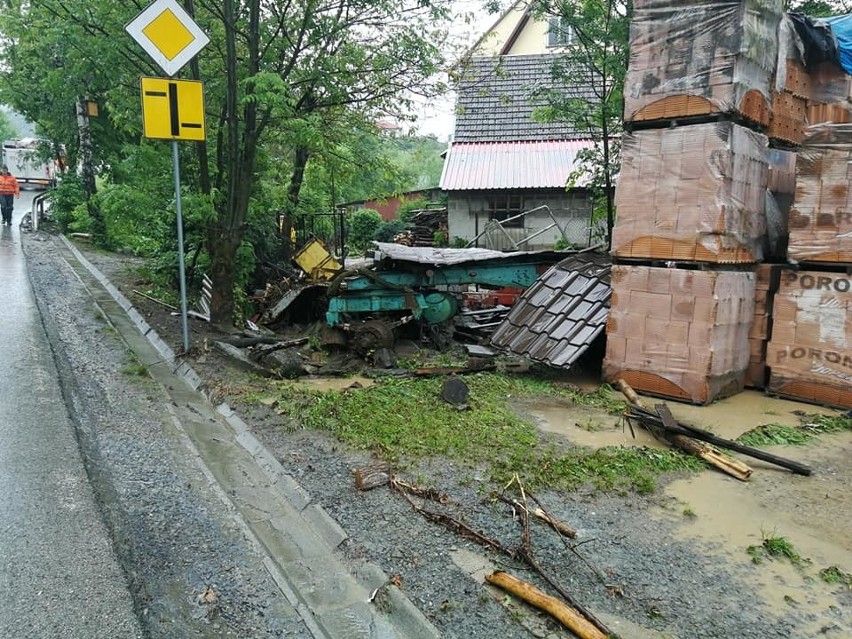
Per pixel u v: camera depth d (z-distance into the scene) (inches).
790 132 284.2
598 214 489.7
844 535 149.5
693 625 113.5
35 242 596.7
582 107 464.8
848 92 288.0
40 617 107.5
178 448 181.6
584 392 268.7
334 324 327.3
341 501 154.4
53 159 949.8
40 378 225.9
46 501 144.9
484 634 108.1
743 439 213.8
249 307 406.9
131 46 328.2
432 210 895.7
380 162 486.3
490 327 392.8
